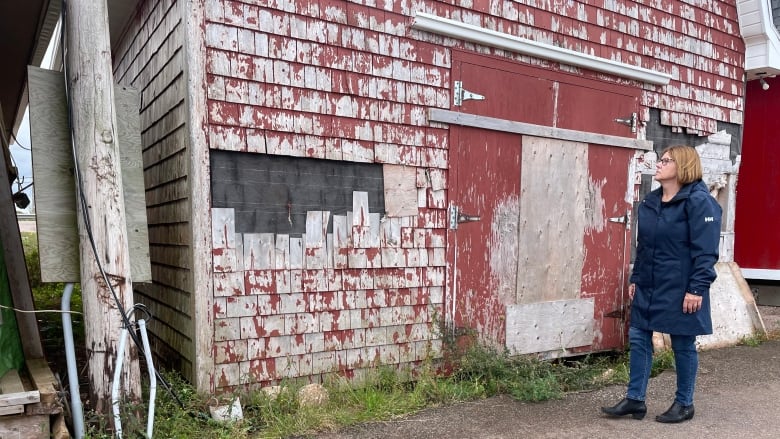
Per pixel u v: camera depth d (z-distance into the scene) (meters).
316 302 3.76
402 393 3.84
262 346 3.58
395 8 3.99
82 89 2.86
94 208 2.87
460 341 4.35
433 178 4.20
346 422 3.37
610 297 5.22
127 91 3.17
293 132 3.63
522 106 4.61
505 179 4.54
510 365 4.34
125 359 2.96
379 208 3.99
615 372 4.59
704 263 3.19
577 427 3.42
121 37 5.49
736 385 4.29
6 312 3.12
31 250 10.78
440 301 4.27
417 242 4.14
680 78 5.65
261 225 3.56
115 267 2.91
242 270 3.51
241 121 3.46
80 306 6.99
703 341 5.41
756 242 7.30
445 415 3.59
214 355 3.43
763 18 5.98
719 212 3.25
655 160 5.51
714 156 6.00
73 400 2.88
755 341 5.59
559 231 4.87
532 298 4.74
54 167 2.93
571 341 4.96
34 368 3.17
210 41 3.36
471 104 4.35
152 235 4.48
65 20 2.88
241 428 3.19
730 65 6.11
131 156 3.16
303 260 3.71
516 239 4.62
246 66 3.47
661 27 5.47
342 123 3.81
